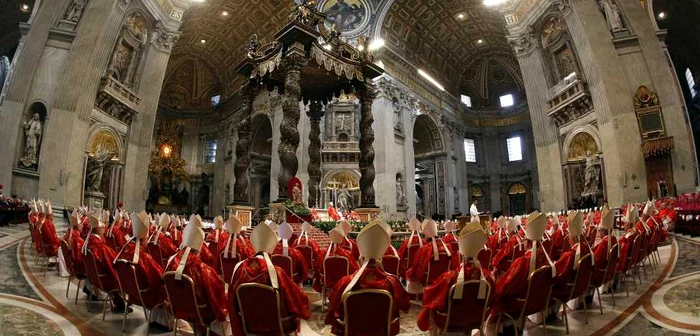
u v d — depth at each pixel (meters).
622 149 15.22
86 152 15.90
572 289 3.89
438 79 31.36
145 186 19.05
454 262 4.86
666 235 8.53
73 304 5.05
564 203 18.28
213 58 31.02
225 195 29.42
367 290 2.82
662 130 14.91
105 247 4.50
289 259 4.81
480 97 34.19
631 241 5.10
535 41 19.89
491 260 5.96
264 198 29.98
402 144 25.47
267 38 27.59
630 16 16.25
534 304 3.55
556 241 6.01
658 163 14.88
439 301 3.17
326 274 5.09
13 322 4.17
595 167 16.66
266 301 3.05
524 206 31.50
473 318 3.16
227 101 31.08
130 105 18.22
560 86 18.67
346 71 11.01
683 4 19.91
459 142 31.67
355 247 6.26
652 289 5.32
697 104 22.97
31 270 6.81
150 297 3.93
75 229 5.28
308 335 4.28
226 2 25.50
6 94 14.95
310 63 10.91
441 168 29.42
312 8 10.55
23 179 14.47
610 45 16.16
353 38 25.36
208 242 6.64
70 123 15.14
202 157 32.84
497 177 32.78
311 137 12.45
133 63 18.66
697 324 3.84
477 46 30.89
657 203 12.09
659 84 15.44
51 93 15.43
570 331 3.99
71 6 16.33
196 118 33.44
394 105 25.47
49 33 15.85
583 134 17.45
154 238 5.65
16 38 22.58
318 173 12.28
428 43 29.19
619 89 15.67
